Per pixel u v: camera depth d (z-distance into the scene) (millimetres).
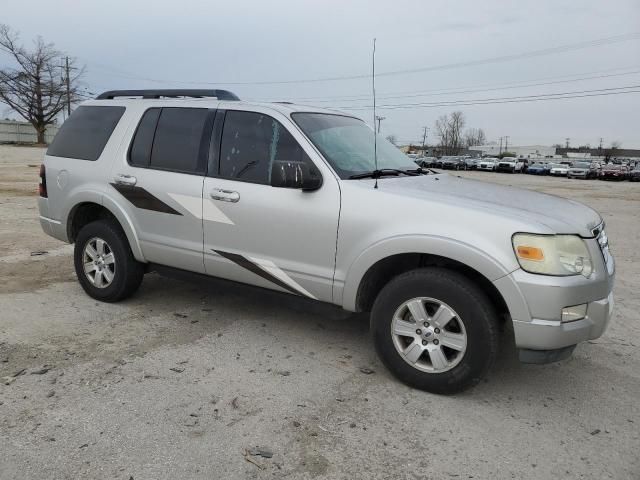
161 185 4633
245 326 4750
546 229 3283
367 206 3727
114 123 5113
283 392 3584
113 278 5078
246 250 4250
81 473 2691
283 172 3732
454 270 3588
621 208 17234
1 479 2621
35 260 6836
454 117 97562
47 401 3355
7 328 4504
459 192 3889
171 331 4578
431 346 3582
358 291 3812
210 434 3062
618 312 5586
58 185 5344
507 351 4445
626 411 3518
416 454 2959
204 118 4586
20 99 64312
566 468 2883
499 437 3154
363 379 3822
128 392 3502
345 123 4727
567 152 130375
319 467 2818
